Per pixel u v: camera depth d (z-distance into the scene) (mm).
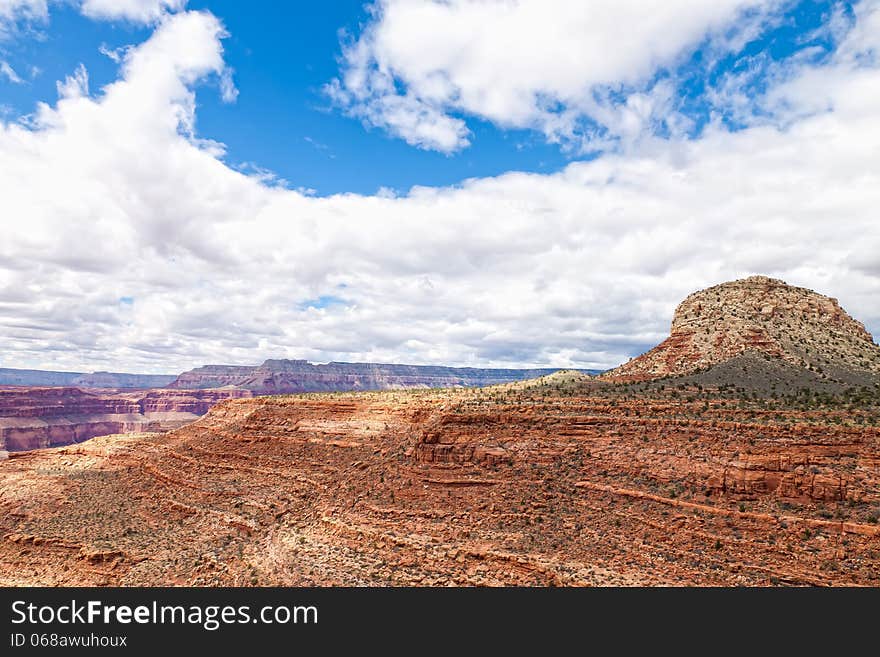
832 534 46750
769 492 52125
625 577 49125
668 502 54875
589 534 55250
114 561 72000
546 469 64688
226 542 71500
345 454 88750
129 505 93188
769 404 63750
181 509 85125
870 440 52219
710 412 63125
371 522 65312
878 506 47156
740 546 48781
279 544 67188
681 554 50062
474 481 66188
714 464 55719
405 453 77062
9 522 95125
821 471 50969
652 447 61344
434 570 55250
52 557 77750
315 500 77375
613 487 59062
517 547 55781
